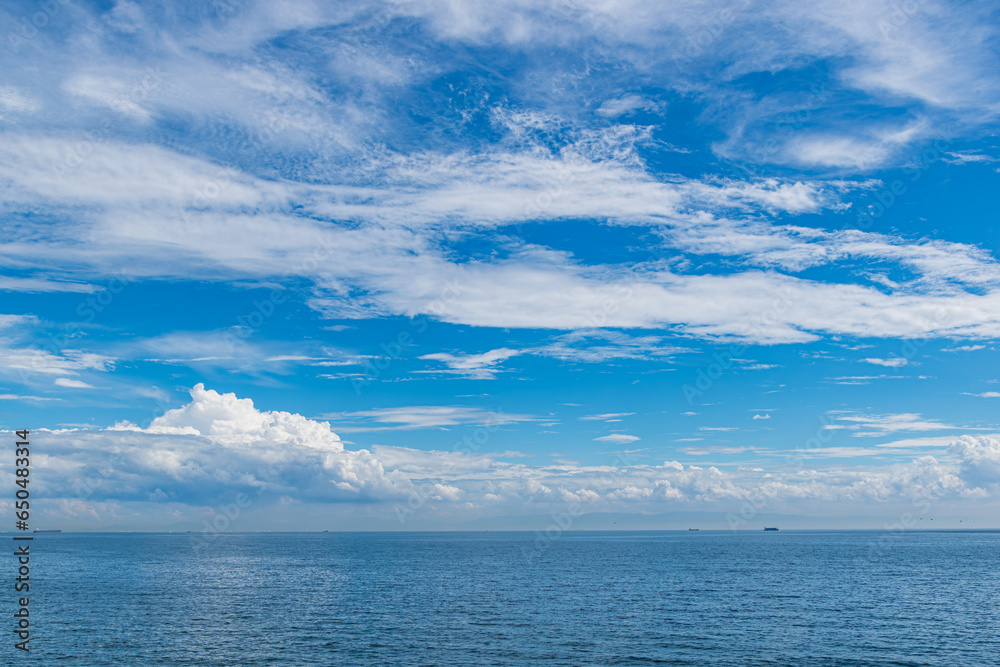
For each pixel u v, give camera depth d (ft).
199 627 184.34
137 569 394.93
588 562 451.53
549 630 180.34
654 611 214.90
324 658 147.84
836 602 237.45
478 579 324.60
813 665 142.72
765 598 248.73
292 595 259.60
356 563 449.06
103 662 144.56
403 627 184.65
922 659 147.74
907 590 276.00
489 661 145.79
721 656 150.71
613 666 141.90
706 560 473.67
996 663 143.95
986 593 265.34
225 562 464.65
